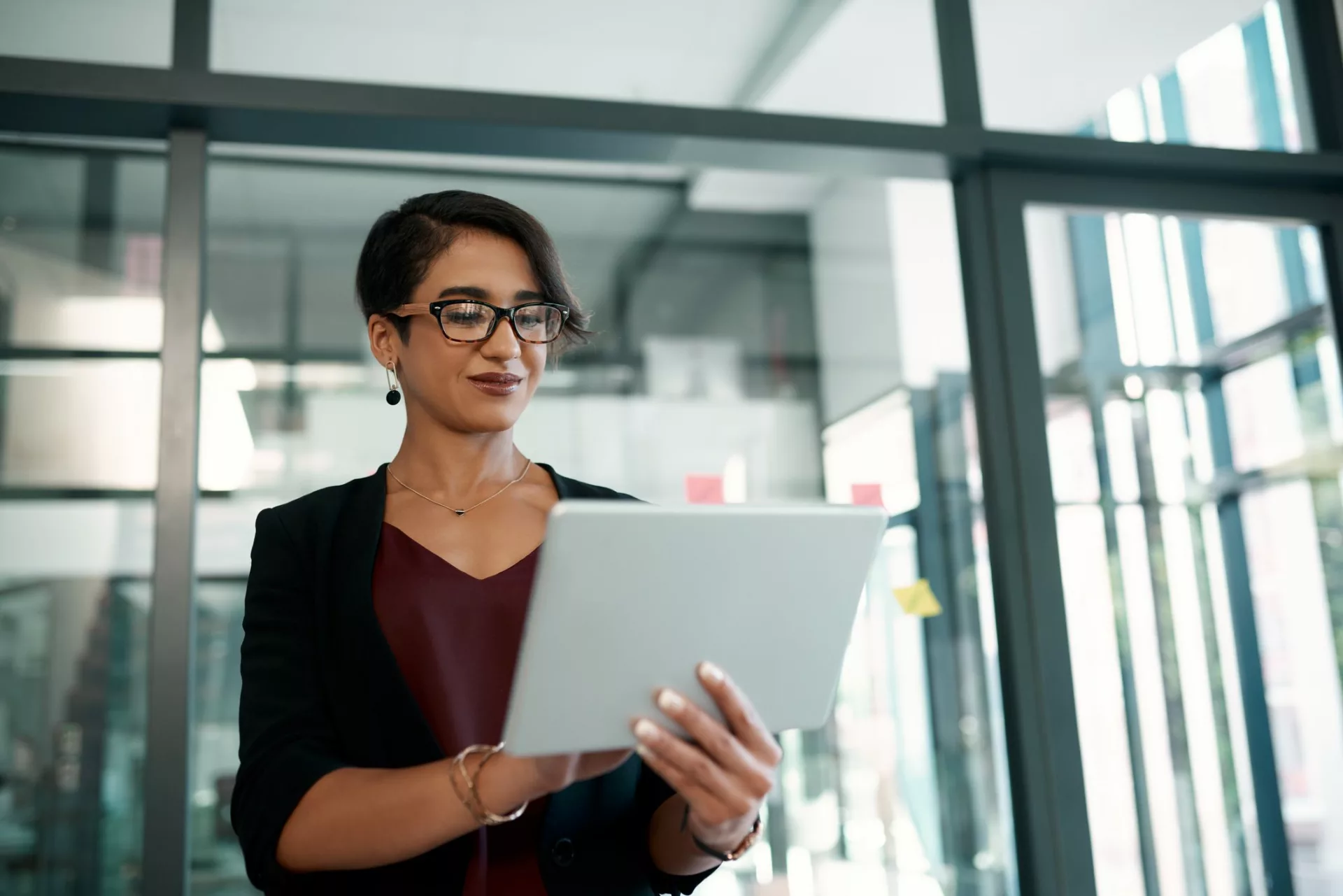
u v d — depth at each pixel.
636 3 2.06
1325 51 2.32
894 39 2.13
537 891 0.83
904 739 2.60
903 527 2.70
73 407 2.27
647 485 2.63
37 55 1.75
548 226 2.73
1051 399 2.23
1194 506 2.41
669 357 2.70
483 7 1.99
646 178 2.80
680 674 0.71
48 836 2.14
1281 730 2.38
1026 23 2.19
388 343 0.96
